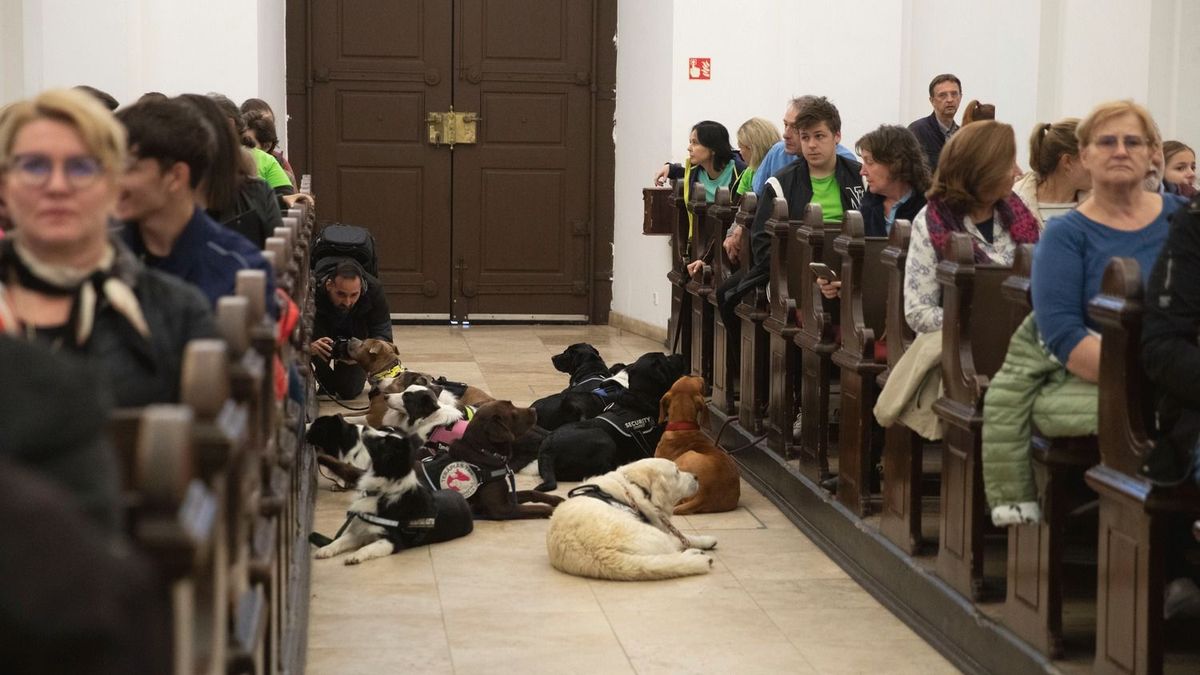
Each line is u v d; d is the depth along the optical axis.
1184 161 6.21
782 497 5.83
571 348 7.50
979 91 9.43
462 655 4.07
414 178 11.40
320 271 7.76
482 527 5.50
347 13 11.18
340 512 5.80
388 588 4.69
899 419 4.35
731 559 5.09
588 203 11.60
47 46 8.46
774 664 4.02
